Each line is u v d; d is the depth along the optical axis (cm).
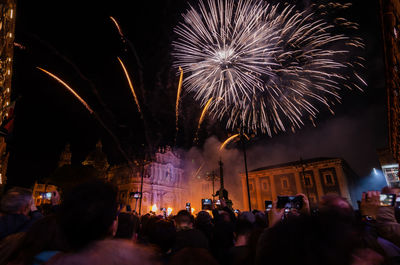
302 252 133
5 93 1337
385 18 868
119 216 294
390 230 262
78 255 107
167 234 288
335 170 4084
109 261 104
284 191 4462
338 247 136
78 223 117
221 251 338
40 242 148
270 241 145
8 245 160
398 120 1600
